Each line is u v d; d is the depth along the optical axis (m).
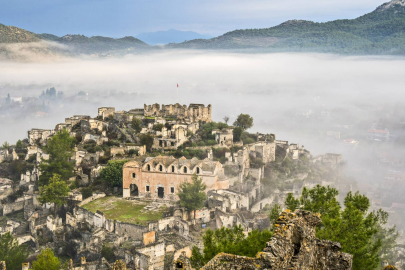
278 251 34.69
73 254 149.88
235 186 195.00
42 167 196.25
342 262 39.03
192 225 157.75
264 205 196.62
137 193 187.50
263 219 164.62
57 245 154.25
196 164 178.00
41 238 160.12
